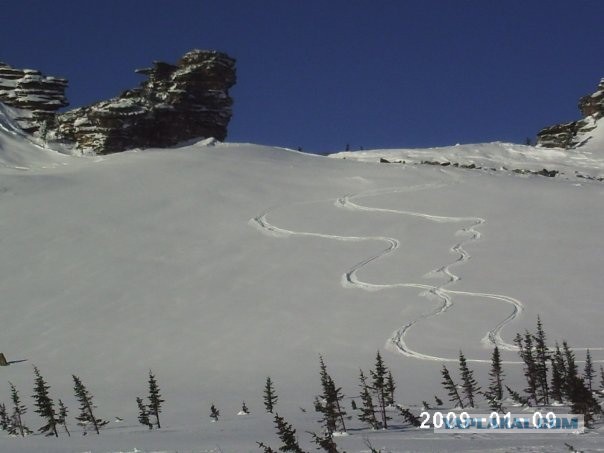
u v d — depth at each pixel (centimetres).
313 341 3741
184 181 7156
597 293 4094
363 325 3903
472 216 5900
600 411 1936
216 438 1870
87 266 5231
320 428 2023
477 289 4262
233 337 3900
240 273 4956
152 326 4166
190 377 3309
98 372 3512
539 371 2383
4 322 4400
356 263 4966
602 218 5781
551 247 5003
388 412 2252
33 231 5941
